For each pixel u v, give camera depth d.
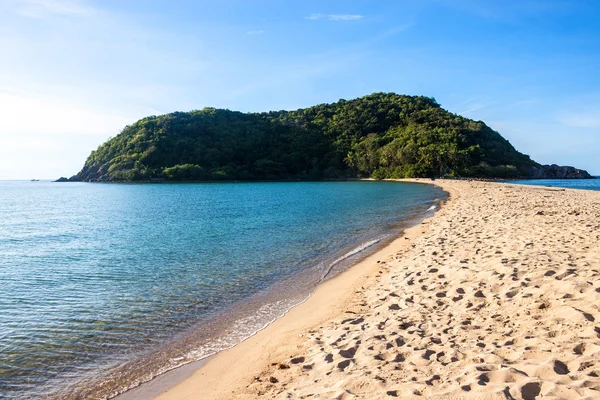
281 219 27.25
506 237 13.40
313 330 7.61
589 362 4.43
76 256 16.52
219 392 5.59
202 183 114.19
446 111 148.12
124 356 7.05
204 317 8.91
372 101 161.50
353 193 57.00
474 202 30.84
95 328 8.34
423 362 5.29
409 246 14.95
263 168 126.25
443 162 101.75
